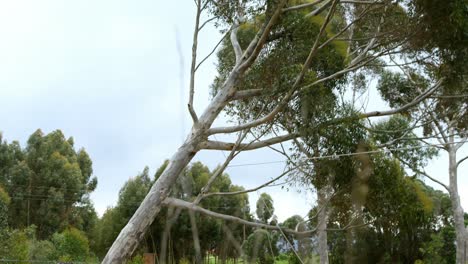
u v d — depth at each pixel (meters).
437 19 11.96
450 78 13.02
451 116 18.95
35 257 29.30
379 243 18.70
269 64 12.67
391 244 19.59
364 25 13.95
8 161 47.56
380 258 18.28
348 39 12.89
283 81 12.33
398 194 14.31
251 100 13.56
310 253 10.60
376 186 13.49
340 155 12.34
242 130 12.39
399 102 20.22
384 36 13.09
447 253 27.48
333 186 12.74
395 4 12.34
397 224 18.34
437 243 24.61
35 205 46.81
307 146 12.77
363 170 12.89
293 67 12.30
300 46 12.57
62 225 46.25
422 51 13.58
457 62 12.56
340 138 12.68
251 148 12.32
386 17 12.89
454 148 25.00
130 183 18.20
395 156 15.38
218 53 15.45
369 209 14.14
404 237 21.20
